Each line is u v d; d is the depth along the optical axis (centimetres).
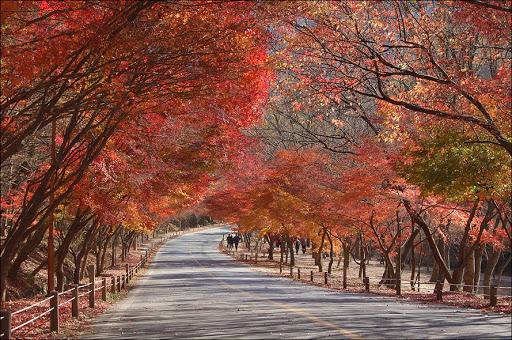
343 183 4275
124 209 3572
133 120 2644
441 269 4384
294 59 2692
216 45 2112
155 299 3550
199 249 13038
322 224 5606
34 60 1852
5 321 1588
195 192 4097
